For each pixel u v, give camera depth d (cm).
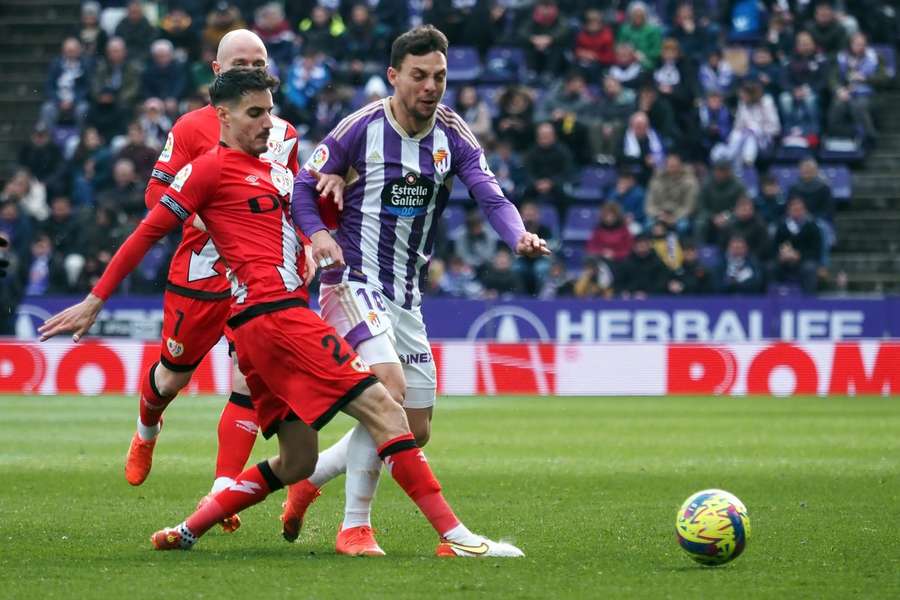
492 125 6481
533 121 6166
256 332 1620
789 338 5475
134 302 5631
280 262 1644
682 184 5797
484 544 1628
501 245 5694
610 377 5256
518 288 5641
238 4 6812
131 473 2120
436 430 3750
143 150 5959
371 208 1741
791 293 5609
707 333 5484
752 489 2438
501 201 1745
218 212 1645
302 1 6675
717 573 1507
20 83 7444
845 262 6256
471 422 4022
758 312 5478
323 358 1600
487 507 2178
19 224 5881
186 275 2022
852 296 5531
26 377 5300
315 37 6475
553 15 6525
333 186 1689
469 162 1773
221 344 5262
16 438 3469
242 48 2006
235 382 1973
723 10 6850
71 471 2717
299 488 1759
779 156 6309
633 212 5869
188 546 1700
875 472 2730
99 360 5291
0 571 1504
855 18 6812
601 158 6131
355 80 6291
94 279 5725
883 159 6525
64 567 1535
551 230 5816
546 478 2623
